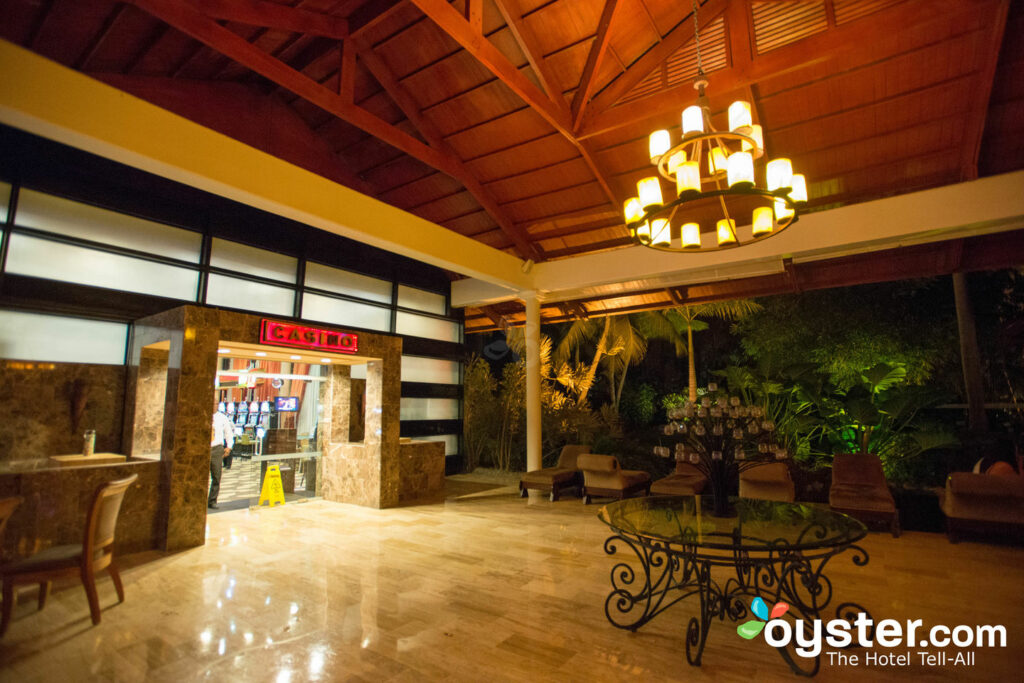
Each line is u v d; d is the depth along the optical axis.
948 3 4.28
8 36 4.41
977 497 4.96
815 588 3.02
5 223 5.15
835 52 4.72
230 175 4.39
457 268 7.10
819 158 6.20
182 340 5.16
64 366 5.57
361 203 5.67
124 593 3.76
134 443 5.78
